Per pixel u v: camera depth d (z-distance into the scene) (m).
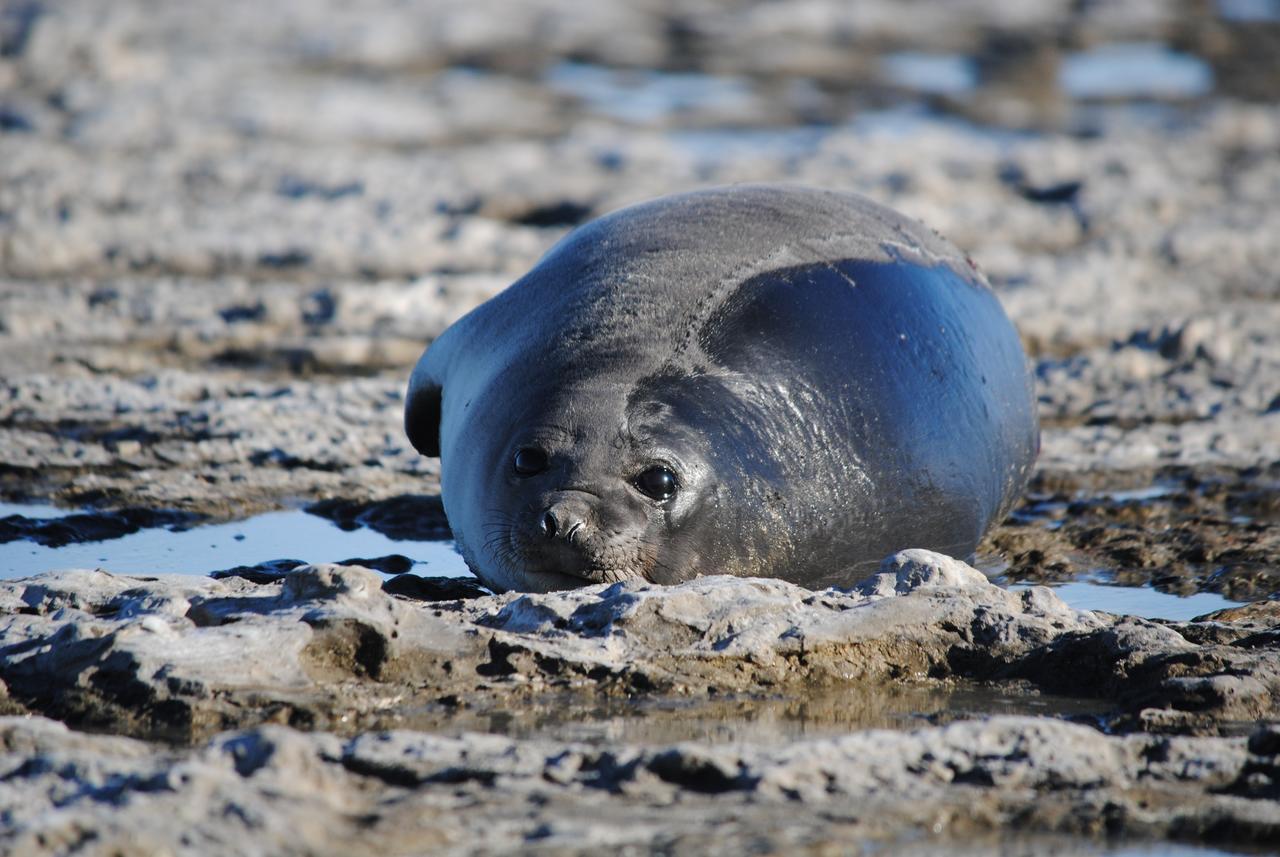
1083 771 17.92
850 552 26.19
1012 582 27.98
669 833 16.00
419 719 19.94
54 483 33.31
